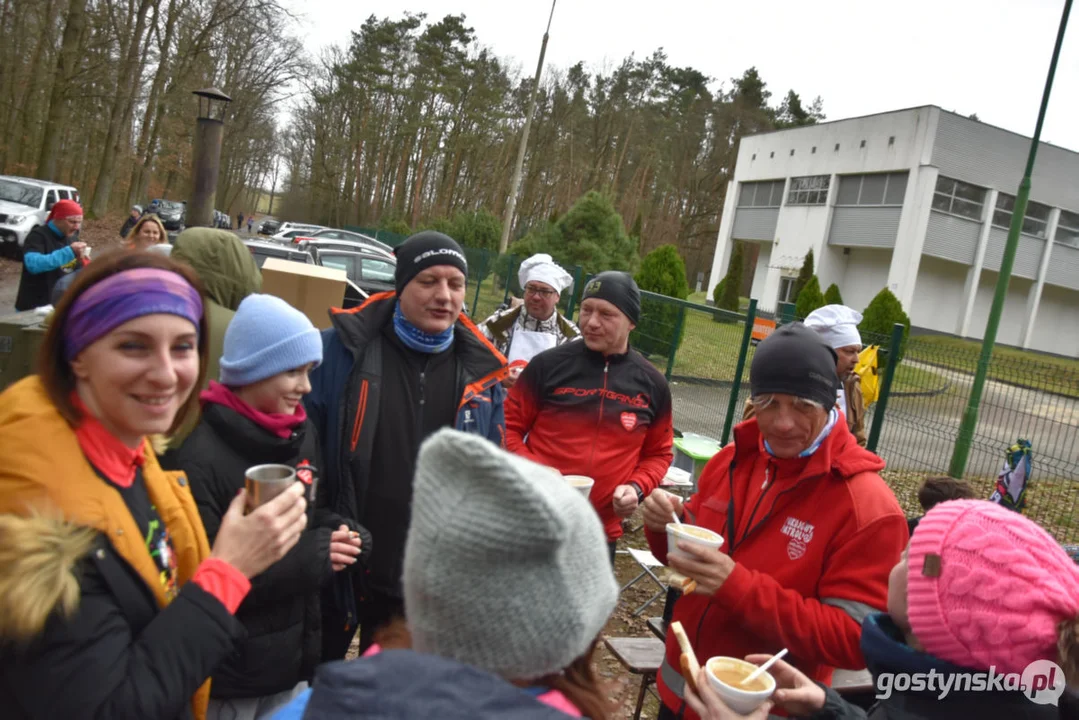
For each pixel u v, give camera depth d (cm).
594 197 2058
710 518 225
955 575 129
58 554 113
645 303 874
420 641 91
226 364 195
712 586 187
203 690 164
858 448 203
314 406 247
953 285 2997
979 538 129
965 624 127
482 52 4953
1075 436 542
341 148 5322
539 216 4775
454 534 84
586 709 97
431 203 5244
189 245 278
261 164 6994
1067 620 122
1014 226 862
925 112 2753
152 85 3173
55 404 129
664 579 196
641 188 4738
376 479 251
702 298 3922
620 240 2064
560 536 84
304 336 198
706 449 595
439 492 89
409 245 261
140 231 501
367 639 259
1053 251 3059
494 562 84
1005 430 589
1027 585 124
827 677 206
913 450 643
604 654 401
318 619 204
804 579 196
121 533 128
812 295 2017
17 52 2505
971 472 676
